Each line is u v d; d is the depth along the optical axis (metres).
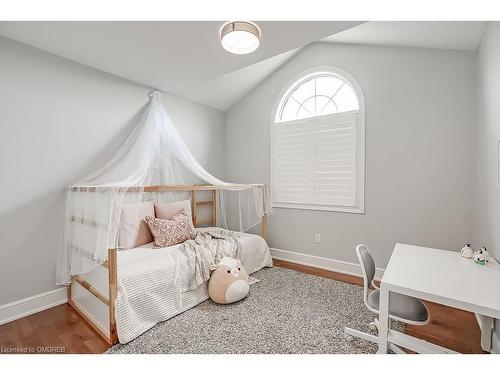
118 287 1.84
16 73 2.19
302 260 3.58
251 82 3.83
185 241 2.79
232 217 4.12
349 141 3.16
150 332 1.94
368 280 1.71
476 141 2.42
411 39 2.55
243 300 2.46
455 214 2.60
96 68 2.70
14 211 2.21
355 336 1.82
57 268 2.46
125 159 2.79
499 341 1.61
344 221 3.24
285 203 3.72
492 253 1.92
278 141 3.75
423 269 1.58
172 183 3.41
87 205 2.16
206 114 4.09
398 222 2.89
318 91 3.52
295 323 2.05
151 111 3.10
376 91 2.98
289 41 1.98
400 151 2.85
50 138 2.41
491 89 1.92
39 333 1.96
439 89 2.63
